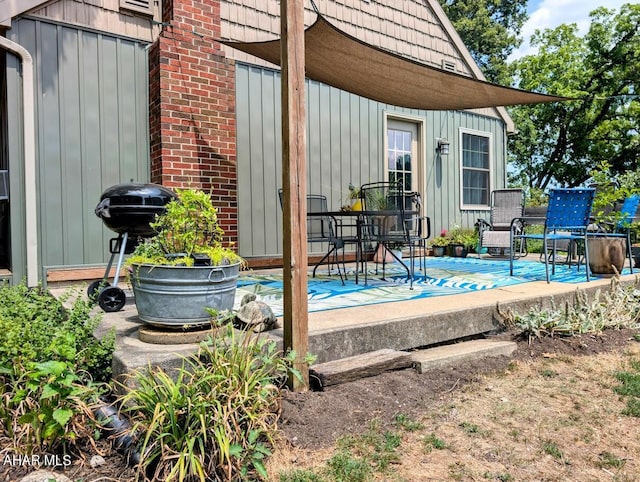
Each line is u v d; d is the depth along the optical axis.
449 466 1.70
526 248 7.93
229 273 2.33
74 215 4.36
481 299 3.38
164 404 1.65
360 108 6.50
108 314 2.88
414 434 1.93
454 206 7.80
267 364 2.01
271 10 5.53
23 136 4.09
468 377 2.53
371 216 4.42
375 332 2.60
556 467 1.71
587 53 16.47
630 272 4.75
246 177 5.33
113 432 1.82
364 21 6.45
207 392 1.79
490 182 8.38
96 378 2.17
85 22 4.40
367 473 1.63
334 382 2.22
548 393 2.37
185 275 2.17
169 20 4.69
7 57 4.02
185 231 2.38
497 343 2.95
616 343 3.19
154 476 1.55
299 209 2.16
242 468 1.61
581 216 4.21
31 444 1.76
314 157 6.04
